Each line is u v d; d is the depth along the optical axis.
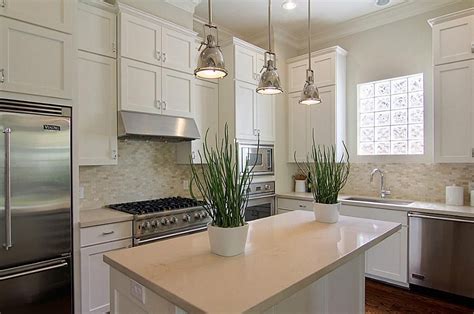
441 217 2.74
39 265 2.06
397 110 3.64
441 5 3.26
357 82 3.91
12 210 1.94
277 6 3.46
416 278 2.89
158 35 2.94
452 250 2.69
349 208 3.33
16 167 1.97
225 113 3.57
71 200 2.25
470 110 2.77
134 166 3.16
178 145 3.46
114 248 2.42
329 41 4.17
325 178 2.10
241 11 3.58
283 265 1.25
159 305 1.09
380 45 3.72
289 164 4.28
